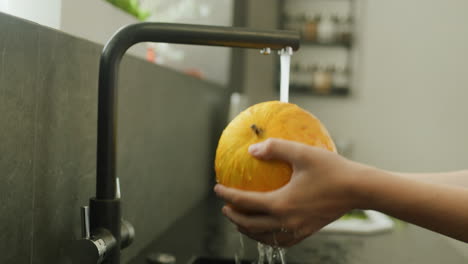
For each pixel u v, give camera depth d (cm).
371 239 116
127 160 80
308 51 306
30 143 48
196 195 144
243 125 47
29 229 48
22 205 47
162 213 105
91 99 64
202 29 52
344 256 98
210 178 168
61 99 55
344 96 302
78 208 60
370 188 44
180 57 195
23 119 46
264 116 47
